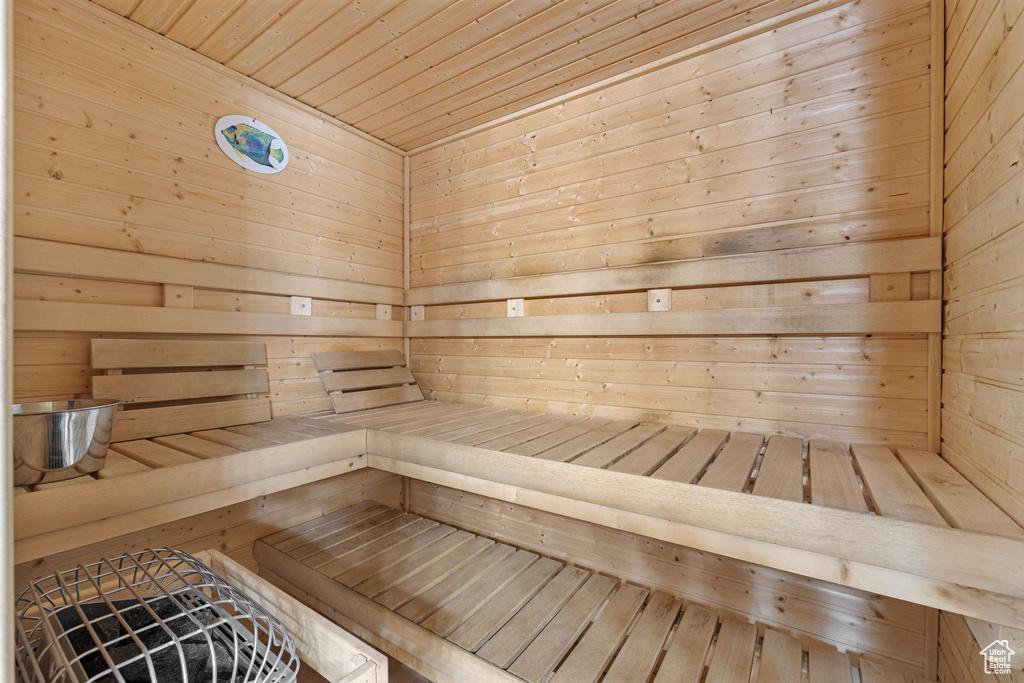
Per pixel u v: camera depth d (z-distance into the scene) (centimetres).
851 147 160
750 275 174
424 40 182
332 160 241
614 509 131
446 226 263
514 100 225
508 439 169
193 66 189
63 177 156
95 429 123
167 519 133
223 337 201
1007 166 99
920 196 150
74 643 92
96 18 163
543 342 228
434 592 159
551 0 160
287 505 211
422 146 273
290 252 223
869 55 157
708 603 175
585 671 125
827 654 138
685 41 182
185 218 186
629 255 202
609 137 208
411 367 279
